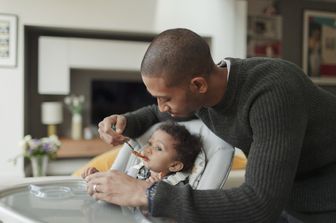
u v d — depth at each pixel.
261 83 0.81
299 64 4.52
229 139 0.98
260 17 4.30
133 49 3.79
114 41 3.76
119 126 1.15
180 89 0.79
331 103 0.93
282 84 0.79
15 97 3.30
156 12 3.58
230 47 3.69
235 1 3.67
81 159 3.82
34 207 0.93
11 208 0.89
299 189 1.02
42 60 3.62
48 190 1.09
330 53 4.56
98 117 4.16
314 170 1.00
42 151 3.08
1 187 1.08
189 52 0.77
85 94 4.19
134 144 1.26
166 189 0.75
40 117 4.06
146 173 1.23
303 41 4.50
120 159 1.25
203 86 0.81
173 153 1.20
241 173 1.59
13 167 3.30
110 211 0.94
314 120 0.88
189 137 1.22
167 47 0.77
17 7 3.28
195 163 1.18
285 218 1.14
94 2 3.44
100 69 4.00
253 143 0.77
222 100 0.87
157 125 1.28
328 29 4.57
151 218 0.88
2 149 3.29
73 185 1.16
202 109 0.99
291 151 0.74
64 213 0.90
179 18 3.61
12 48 3.28
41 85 3.63
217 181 1.06
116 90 4.20
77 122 3.97
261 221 0.73
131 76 4.27
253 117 0.79
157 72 0.77
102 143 3.82
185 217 0.73
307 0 4.49
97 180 0.85
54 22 3.36
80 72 4.16
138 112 1.25
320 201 0.97
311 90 0.88
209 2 3.64
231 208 0.72
